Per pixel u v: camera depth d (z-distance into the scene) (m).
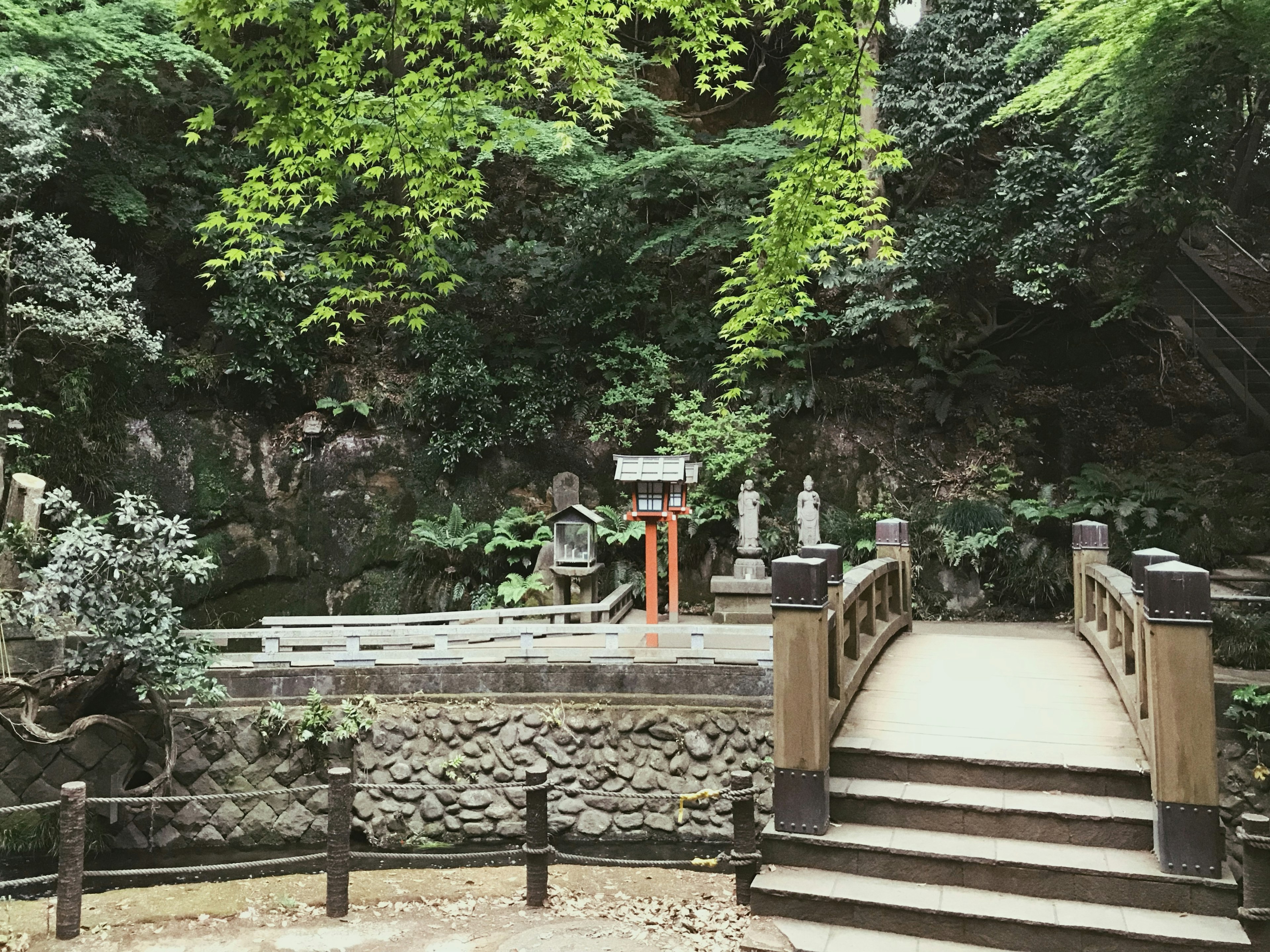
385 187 15.41
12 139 11.34
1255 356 15.64
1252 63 11.10
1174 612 4.98
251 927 5.87
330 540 14.58
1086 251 14.93
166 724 9.20
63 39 11.71
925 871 5.20
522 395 15.41
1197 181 13.11
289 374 15.06
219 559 13.90
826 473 15.16
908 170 15.95
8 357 12.02
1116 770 5.52
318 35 6.38
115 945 5.57
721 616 12.72
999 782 5.71
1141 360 15.89
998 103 14.20
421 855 7.20
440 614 10.19
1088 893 4.92
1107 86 11.68
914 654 8.70
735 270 9.49
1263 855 4.75
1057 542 14.09
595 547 12.88
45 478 13.04
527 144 8.63
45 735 8.83
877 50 15.66
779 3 16.27
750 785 5.81
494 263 16.23
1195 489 13.70
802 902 5.11
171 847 9.38
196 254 15.02
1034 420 15.30
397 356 15.71
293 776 9.63
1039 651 8.88
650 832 9.42
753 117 18.81
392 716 9.75
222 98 15.30
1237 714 9.00
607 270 16.02
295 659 9.96
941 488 14.95
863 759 5.96
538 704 9.86
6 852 9.05
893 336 15.89
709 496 14.70
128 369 13.95
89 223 14.44
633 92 15.32
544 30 6.39
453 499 15.02
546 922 5.85
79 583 8.62
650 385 15.55
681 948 5.29
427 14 6.85
